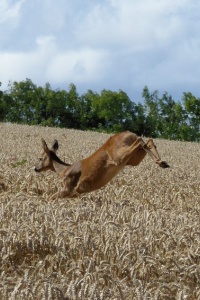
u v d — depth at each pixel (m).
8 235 14.01
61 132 66.06
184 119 109.75
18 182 23.73
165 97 111.12
